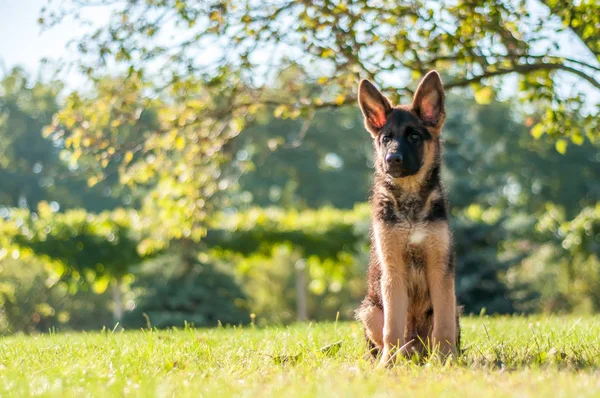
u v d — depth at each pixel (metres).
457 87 10.58
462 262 20.12
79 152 11.12
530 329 8.22
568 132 10.51
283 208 42.03
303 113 10.77
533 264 25.06
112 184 40.34
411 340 6.58
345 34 10.05
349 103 10.61
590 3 9.36
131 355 6.44
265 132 41.34
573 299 24.94
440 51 10.82
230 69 10.91
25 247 19.58
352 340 7.57
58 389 5.02
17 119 41.81
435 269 6.43
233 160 12.52
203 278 19.41
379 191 6.72
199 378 5.43
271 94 11.52
